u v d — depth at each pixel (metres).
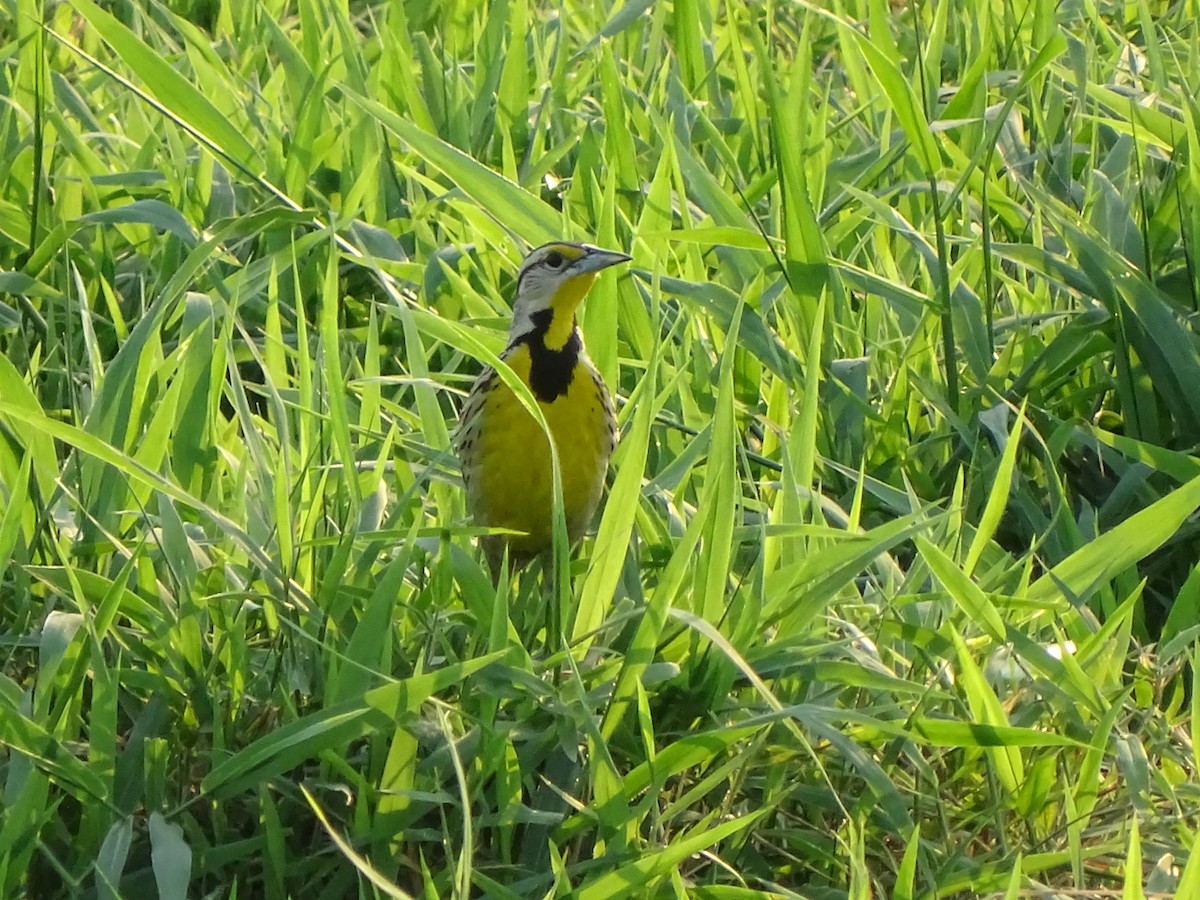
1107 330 4.81
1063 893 3.28
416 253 5.48
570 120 6.25
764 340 4.75
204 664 3.54
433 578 3.74
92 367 4.24
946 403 4.79
